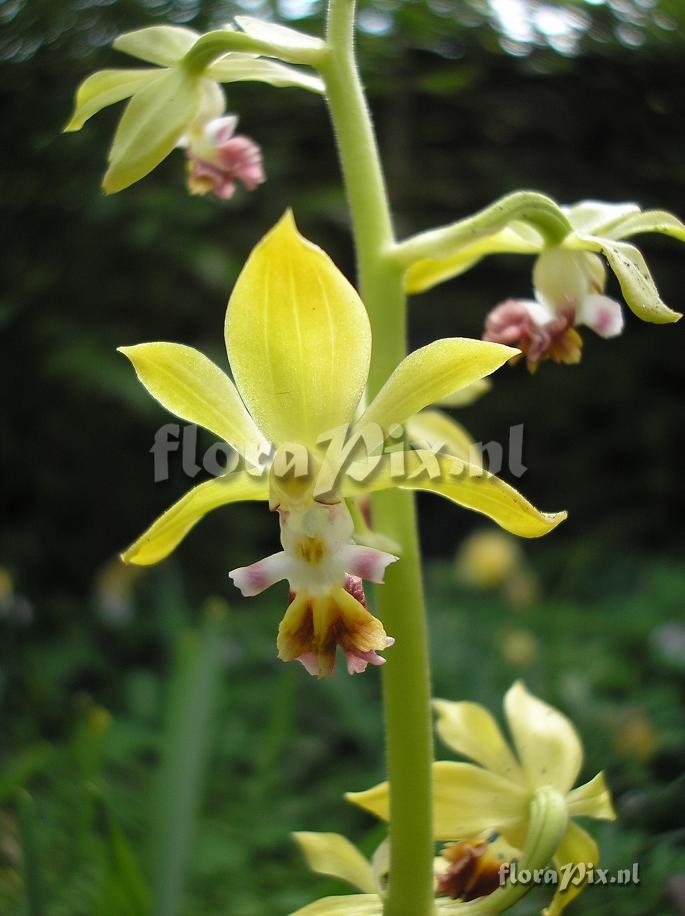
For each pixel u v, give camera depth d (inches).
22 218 17.1
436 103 16.0
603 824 7.8
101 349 17.1
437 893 5.5
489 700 12.4
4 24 15.5
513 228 5.4
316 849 5.7
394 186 16.9
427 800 5.0
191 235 16.9
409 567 5.0
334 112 5.1
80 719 11.1
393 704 5.0
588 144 15.7
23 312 17.4
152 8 15.5
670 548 22.1
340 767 12.3
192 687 8.7
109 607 16.7
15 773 8.2
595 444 22.5
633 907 7.1
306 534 4.5
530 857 5.0
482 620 17.2
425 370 4.4
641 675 13.9
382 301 5.0
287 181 17.5
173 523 4.5
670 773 9.7
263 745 11.8
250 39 5.0
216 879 9.3
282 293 4.1
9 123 16.2
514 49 14.2
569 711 11.4
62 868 8.7
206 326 18.7
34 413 18.2
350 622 4.5
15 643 14.7
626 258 4.9
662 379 21.8
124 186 5.0
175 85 5.1
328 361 4.3
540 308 5.5
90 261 17.5
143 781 11.6
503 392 22.0
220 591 18.5
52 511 19.1
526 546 22.2
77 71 16.0
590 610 17.9
